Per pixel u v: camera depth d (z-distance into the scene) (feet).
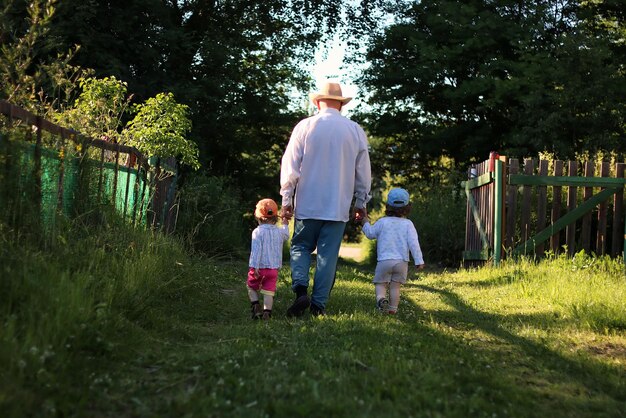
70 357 11.15
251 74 72.90
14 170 14.23
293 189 19.06
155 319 15.26
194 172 51.11
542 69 57.36
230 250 41.24
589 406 11.16
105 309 13.30
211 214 43.09
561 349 15.30
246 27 70.49
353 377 11.40
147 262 18.65
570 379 12.89
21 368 9.81
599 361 14.24
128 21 52.42
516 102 62.08
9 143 14.03
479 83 60.44
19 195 14.51
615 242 32.07
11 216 14.28
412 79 68.49
